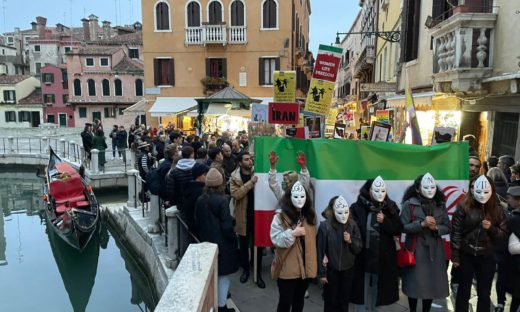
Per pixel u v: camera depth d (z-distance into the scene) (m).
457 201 5.11
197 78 25.31
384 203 4.22
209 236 4.46
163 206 8.38
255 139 5.24
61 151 22.14
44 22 59.34
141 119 44.72
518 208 4.27
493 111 7.96
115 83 44.66
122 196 16.95
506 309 4.86
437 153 5.06
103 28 54.88
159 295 7.25
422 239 4.24
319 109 6.75
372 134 6.23
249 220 5.59
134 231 10.35
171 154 6.82
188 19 25.00
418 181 4.26
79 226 10.71
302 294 4.21
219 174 4.63
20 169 23.67
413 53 11.72
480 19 7.15
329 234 4.09
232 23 24.86
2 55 60.44
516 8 6.53
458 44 7.36
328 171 5.01
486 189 4.08
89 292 9.94
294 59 26.38
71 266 11.29
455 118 9.27
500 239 4.13
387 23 18.53
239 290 5.39
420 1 11.35
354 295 4.37
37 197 20.02
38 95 52.38
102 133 17.47
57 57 57.69
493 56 7.27
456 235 4.26
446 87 8.33
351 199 5.01
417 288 4.23
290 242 3.85
